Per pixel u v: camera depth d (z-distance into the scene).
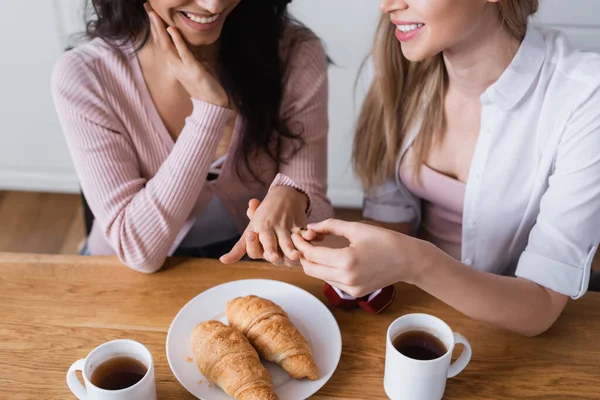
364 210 1.63
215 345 1.06
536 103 1.30
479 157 1.37
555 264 1.21
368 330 1.19
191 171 1.37
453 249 1.57
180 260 1.32
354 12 2.16
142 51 1.43
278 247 1.28
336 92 2.35
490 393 1.09
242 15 1.41
